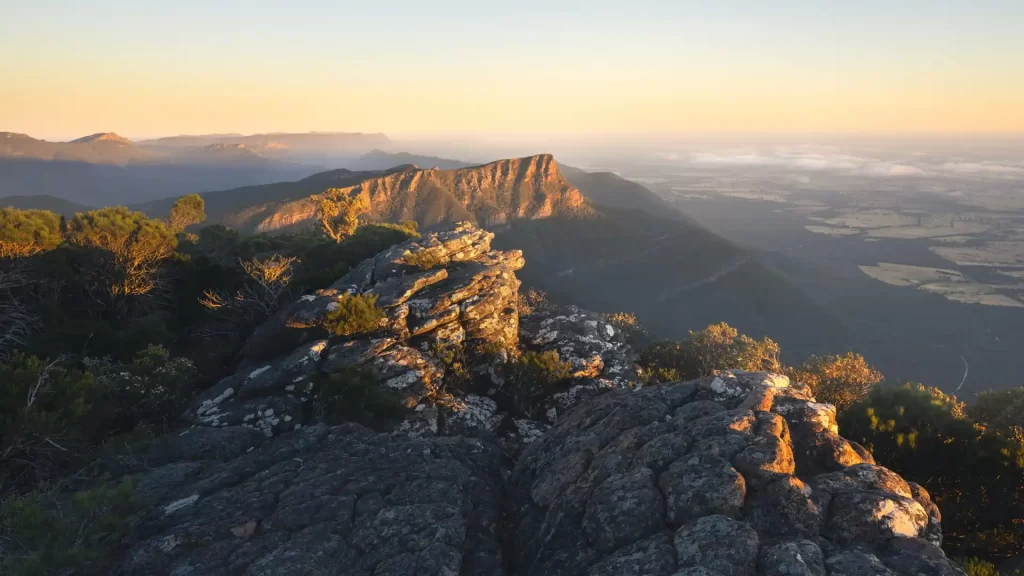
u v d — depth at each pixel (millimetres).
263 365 35219
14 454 18531
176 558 13375
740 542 11258
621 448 16078
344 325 37281
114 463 19516
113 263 45031
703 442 14664
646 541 12180
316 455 19031
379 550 13469
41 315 36062
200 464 19734
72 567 12523
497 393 39750
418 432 30984
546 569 12766
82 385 19891
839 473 13586
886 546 11492
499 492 17641
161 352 30188
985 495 19109
